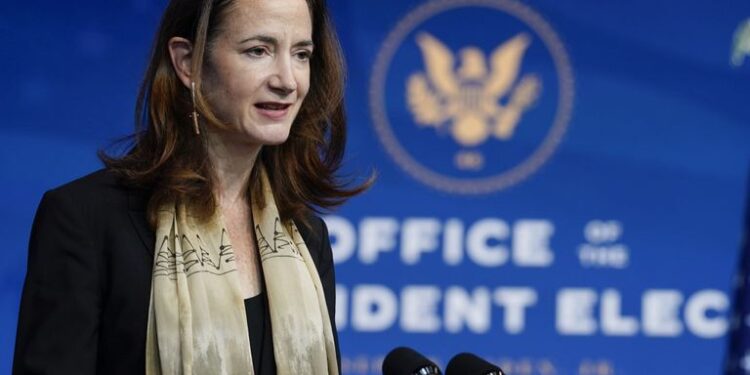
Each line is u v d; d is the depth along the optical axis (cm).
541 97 1292
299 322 539
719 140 1293
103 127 1287
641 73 1295
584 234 1289
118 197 522
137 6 1290
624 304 1284
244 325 521
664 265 1286
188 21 526
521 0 1292
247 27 513
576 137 1291
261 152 567
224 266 529
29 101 1287
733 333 1237
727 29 1295
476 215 1289
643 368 1282
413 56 1290
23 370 494
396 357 521
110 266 510
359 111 1286
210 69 521
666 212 1291
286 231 566
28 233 1286
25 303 505
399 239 1286
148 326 507
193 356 508
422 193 1289
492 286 1285
